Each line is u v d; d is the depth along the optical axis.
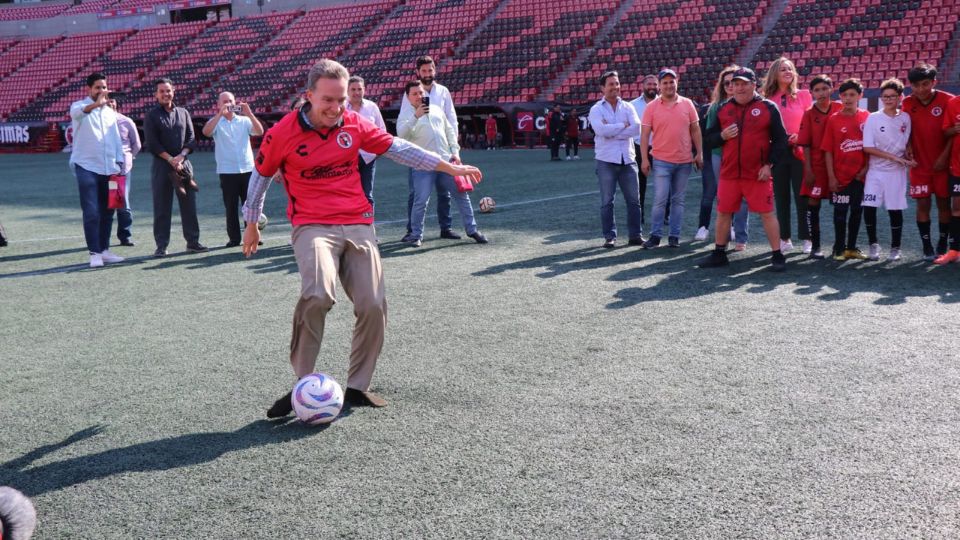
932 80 6.86
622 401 3.82
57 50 46.09
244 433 3.59
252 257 8.48
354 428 3.60
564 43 33.09
